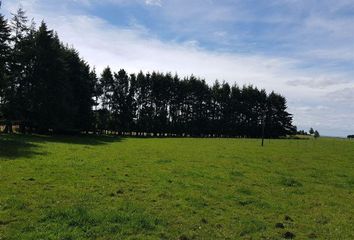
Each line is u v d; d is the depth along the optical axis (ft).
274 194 73.61
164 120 429.79
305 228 50.55
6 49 216.54
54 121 240.32
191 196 65.51
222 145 222.07
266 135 521.65
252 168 111.86
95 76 369.91
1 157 104.17
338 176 104.58
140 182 77.10
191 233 45.19
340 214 59.41
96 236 42.27
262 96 524.52
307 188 82.69
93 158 115.96
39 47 240.32
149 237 42.93
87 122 297.33
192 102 473.67
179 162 117.80
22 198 56.80
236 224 50.29
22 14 240.73
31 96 231.91
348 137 570.46
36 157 108.99
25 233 41.68
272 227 50.06
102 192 64.64
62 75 249.55
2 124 232.94
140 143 219.82
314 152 186.29
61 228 43.78
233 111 501.97
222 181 85.25
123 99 402.11
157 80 440.45
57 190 64.28
